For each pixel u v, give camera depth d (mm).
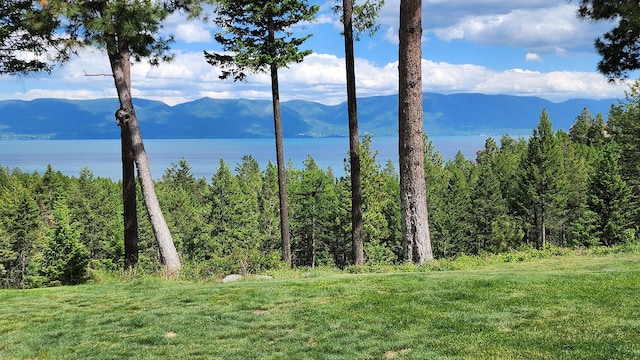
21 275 44875
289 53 15828
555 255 13711
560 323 5305
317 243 49094
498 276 8305
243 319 6570
